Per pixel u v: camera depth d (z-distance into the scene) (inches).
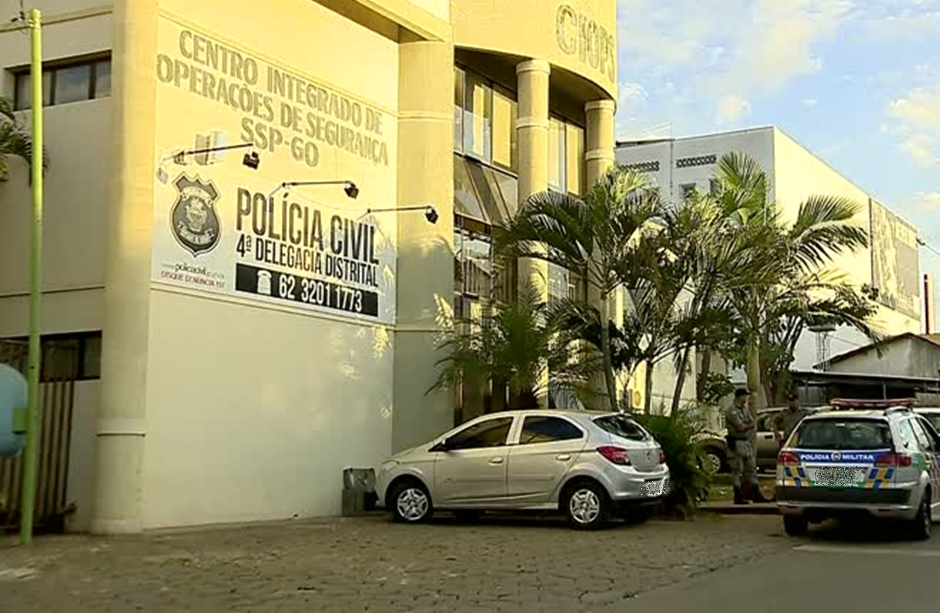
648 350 836.0
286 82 771.4
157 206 657.6
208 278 691.4
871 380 1676.9
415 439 861.8
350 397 817.5
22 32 698.2
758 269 821.2
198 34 696.4
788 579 466.9
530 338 837.8
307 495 764.6
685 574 478.0
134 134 640.4
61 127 681.6
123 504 618.5
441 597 410.9
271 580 448.8
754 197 878.4
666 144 2058.3
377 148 868.0
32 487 567.8
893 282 2645.2
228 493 697.6
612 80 1125.7
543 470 665.6
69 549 545.3
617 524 697.6
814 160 2156.7
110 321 628.1
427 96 898.1
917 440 639.1
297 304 767.1
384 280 864.9
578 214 828.0
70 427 647.1
